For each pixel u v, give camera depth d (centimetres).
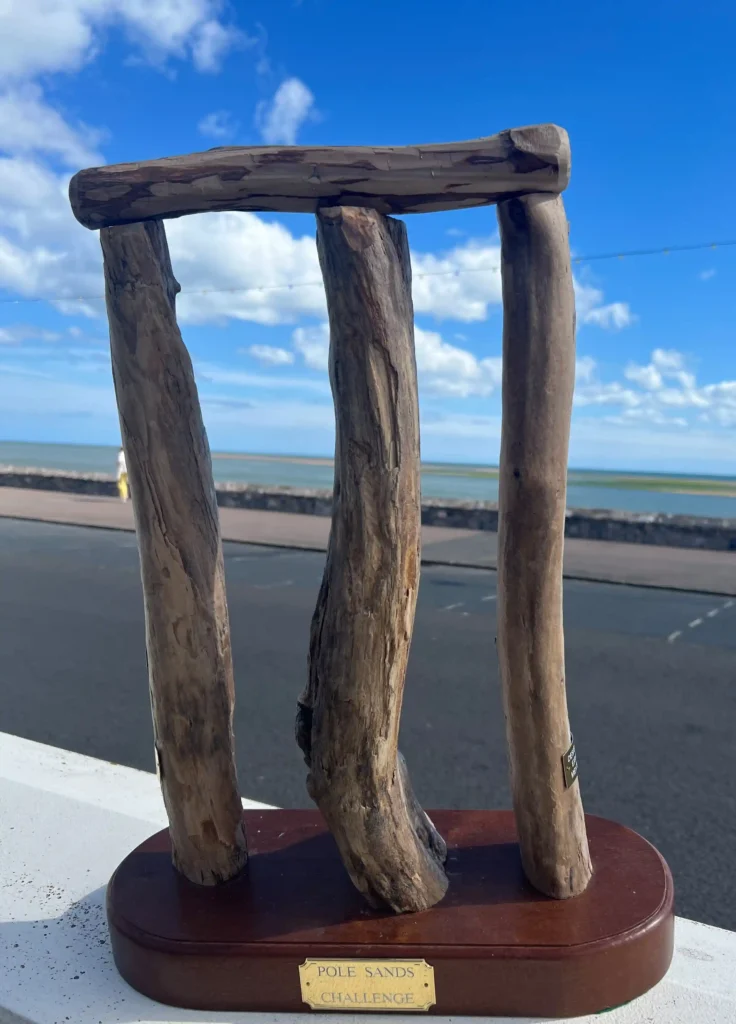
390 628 141
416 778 300
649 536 971
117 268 147
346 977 144
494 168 131
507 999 142
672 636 530
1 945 169
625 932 144
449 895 158
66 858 204
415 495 141
